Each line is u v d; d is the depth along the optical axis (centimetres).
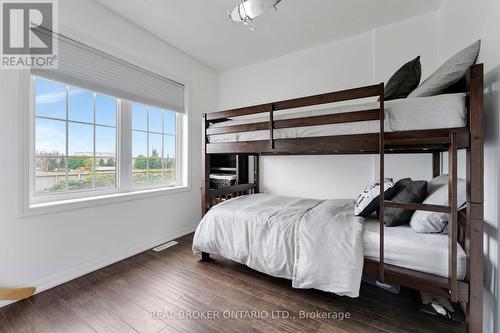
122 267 213
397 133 136
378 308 154
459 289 117
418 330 133
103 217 215
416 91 161
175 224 294
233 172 338
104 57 216
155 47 263
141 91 251
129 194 238
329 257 146
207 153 238
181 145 315
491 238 121
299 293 172
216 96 366
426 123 128
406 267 133
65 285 182
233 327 137
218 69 357
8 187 159
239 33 258
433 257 125
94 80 208
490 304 121
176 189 292
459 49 173
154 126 281
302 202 241
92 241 207
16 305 156
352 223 156
